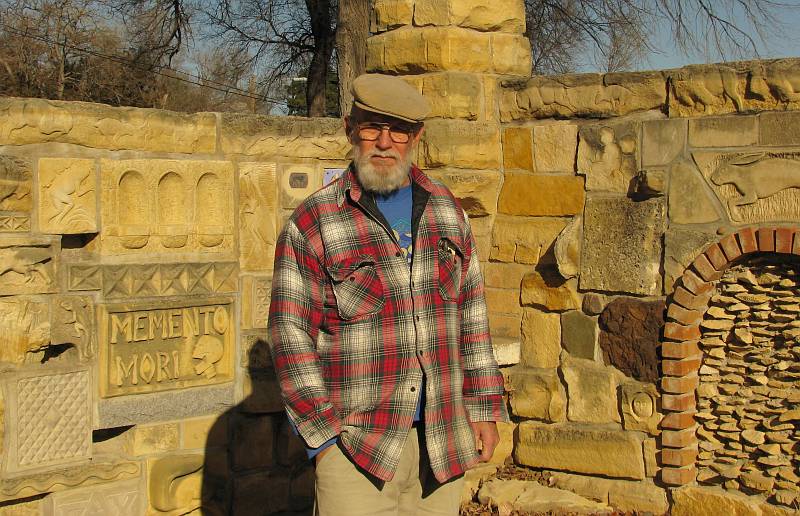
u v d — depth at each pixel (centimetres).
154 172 376
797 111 404
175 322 386
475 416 282
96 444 379
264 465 416
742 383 427
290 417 256
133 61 2081
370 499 259
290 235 265
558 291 464
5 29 2058
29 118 344
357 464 258
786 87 404
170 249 383
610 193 453
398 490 266
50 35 2150
